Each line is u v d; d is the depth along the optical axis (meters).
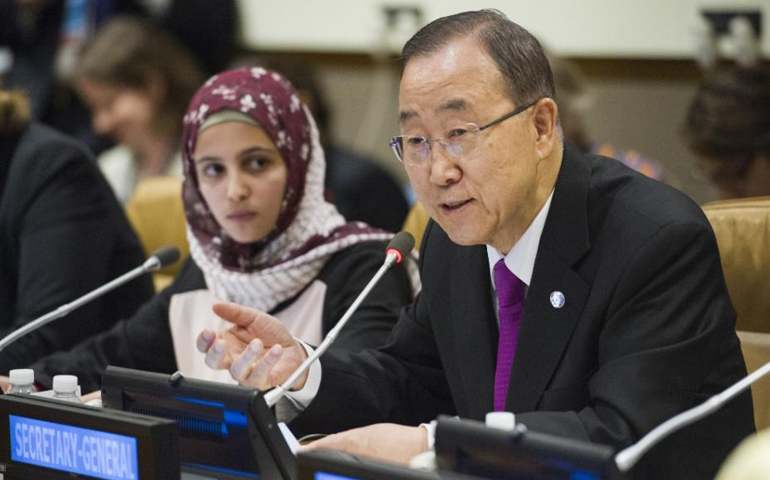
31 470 5.48
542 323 6.41
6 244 10.23
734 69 10.20
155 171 14.44
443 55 6.10
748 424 6.36
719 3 15.15
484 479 4.83
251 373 6.46
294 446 5.84
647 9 15.48
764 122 9.89
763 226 7.71
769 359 7.45
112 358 8.77
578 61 15.83
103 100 14.32
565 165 6.54
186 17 16.38
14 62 16.89
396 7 16.75
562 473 4.63
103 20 16.78
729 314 6.29
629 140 15.71
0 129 10.25
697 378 6.02
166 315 8.84
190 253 9.01
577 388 6.31
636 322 6.12
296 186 8.61
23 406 5.49
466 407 6.80
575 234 6.39
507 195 6.17
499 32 6.16
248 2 17.34
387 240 8.65
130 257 10.48
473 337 6.80
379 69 16.91
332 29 17.08
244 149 8.42
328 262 8.56
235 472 5.42
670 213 6.29
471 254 6.93
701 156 10.20
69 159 10.20
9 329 9.79
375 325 8.03
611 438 5.71
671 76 15.48
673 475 5.98
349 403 6.93
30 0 16.75
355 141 17.11
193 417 5.50
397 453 5.63
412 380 7.20
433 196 6.22
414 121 6.17
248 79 8.59
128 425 5.09
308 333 8.33
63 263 9.91
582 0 15.73
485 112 6.05
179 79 14.39
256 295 8.50
